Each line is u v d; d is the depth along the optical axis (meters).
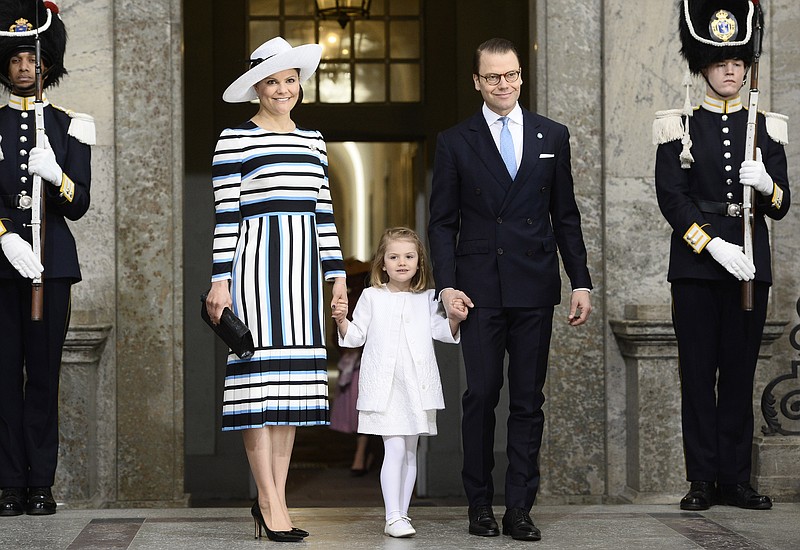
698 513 11.10
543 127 10.13
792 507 11.52
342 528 10.30
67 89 14.02
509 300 9.91
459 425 19.75
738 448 11.53
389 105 20.34
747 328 11.41
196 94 19.88
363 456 21.81
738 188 11.28
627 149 14.32
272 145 9.59
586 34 14.51
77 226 14.02
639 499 13.62
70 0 14.02
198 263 19.75
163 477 14.11
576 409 14.34
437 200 10.23
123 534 9.99
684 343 11.51
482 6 20.25
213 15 19.98
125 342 14.12
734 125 11.39
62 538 9.83
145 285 14.16
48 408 11.29
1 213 11.05
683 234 11.23
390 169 29.52
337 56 20.33
